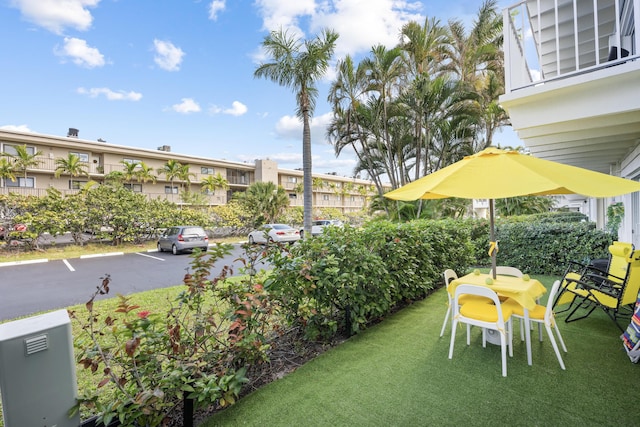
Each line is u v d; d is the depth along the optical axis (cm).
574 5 372
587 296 386
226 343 262
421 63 1428
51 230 1316
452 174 286
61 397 179
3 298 630
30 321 183
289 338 356
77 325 435
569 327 385
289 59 1034
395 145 1441
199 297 262
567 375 272
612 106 362
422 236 536
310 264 343
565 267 674
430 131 1322
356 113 1376
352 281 361
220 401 219
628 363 291
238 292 280
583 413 221
